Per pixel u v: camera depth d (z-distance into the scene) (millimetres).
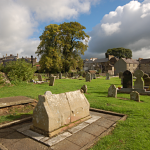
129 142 3320
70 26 42312
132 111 5809
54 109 3939
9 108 6098
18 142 3434
